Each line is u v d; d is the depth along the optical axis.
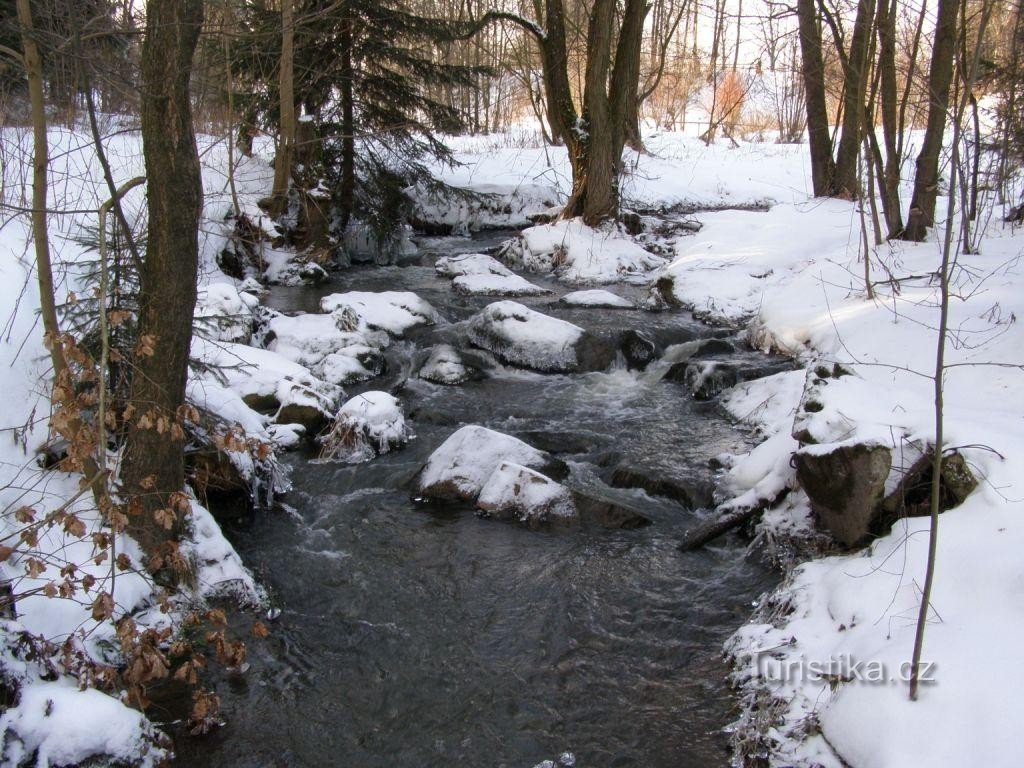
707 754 4.40
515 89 31.33
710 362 9.93
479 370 10.66
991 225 12.81
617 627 5.55
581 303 13.39
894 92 12.16
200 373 7.49
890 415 5.91
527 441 8.43
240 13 12.71
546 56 17.03
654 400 9.72
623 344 10.91
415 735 4.60
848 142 17.75
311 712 4.76
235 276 14.22
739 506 6.60
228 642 5.00
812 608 5.03
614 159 17.42
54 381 4.93
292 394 8.62
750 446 8.09
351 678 5.07
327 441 8.20
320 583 6.09
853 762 3.84
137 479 5.41
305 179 15.56
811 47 15.69
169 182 5.01
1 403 5.80
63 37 5.38
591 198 17.17
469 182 21.53
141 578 5.21
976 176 11.02
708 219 19.12
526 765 4.38
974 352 7.50
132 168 11.54
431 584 6.08
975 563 4.55
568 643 5.39
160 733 4.37
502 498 7.02
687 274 13.73
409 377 10.55
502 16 16.80
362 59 16.12
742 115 36.56
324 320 11.37
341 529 6.86
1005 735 3.51
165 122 4.92
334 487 7.58
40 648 4.25
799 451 5.82
